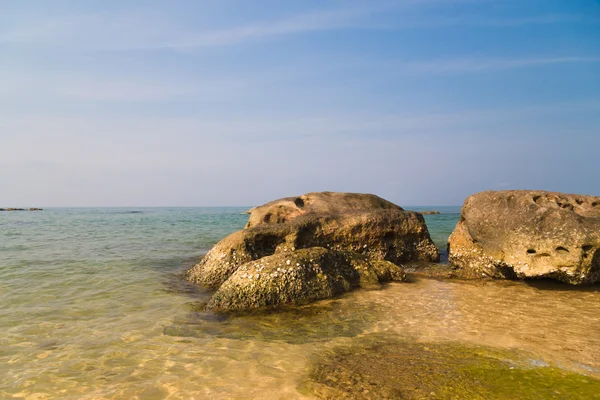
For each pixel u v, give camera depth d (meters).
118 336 6.64
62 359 5.68
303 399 4.45
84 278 11.34
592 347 5.83
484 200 12.34
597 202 11.43
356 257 10.91
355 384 4.72
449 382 4.68
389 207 16.11
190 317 7.79
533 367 5.09
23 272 11.97
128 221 42.97
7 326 7.11
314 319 7.52
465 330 6.72
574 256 9.58
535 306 8.32
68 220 43.84
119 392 4.70
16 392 4.72
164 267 13.55
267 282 8.64
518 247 10.54
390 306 8.35
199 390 4.73
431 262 13.83
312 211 14.53
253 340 6.42
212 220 46.62
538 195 11.64
